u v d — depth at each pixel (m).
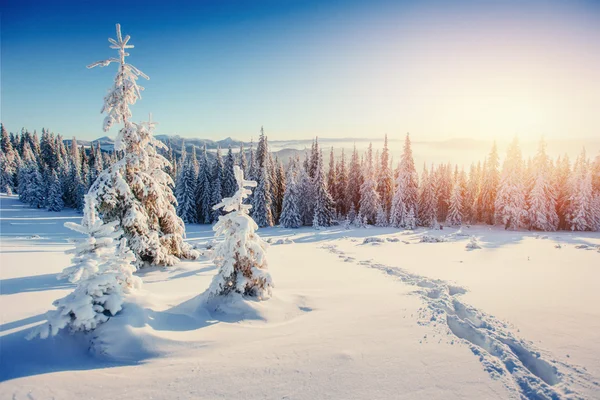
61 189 72.94
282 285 12.11
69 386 4.93
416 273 13.97
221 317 7.84
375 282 12.69
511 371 5.31
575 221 46.94
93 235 7.00
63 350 6.07
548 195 47.94
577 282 11.50
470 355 5.77
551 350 5.88
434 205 52.72
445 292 10.09
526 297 9.27
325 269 16.62
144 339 6.22
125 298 7.35
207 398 4.62
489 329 6.95
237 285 8.47
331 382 4.97
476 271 14.41
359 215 50.50
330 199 50.88
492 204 54.84
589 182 47.19
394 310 8.36
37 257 18.31
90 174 70.94
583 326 6.96
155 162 16.02
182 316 7.58
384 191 56.53
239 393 4.72
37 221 49.88
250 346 6.25
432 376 5.11
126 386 4.93
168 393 4.74
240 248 8.45
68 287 11.56
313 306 8.95
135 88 14.30
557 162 55.50
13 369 5.48
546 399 4.53
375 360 5.61
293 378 5.09
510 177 48.88
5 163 93.25
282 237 37.91
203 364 5.55
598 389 4.66
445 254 21.73
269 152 56.62
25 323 7.53
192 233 43.59
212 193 53.78
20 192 79.69
